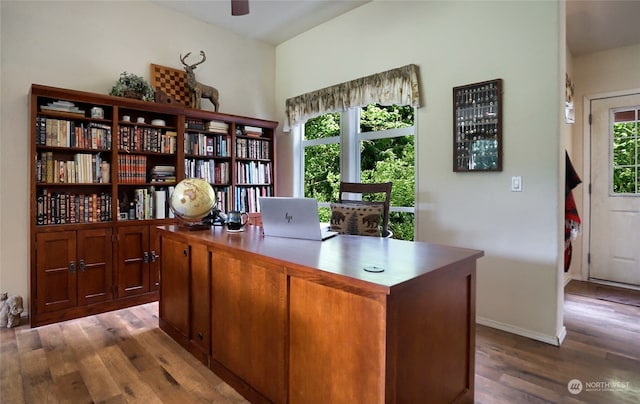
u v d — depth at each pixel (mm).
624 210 3828
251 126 4098
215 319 1982
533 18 2465
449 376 1518
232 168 3893
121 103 3047
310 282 1414
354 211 2818
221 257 1911
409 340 1277
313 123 4395
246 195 4059
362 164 3838
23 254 2840
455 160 2840
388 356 1179
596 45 3805
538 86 2453
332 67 3852
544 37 2422
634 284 3771
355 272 1285
